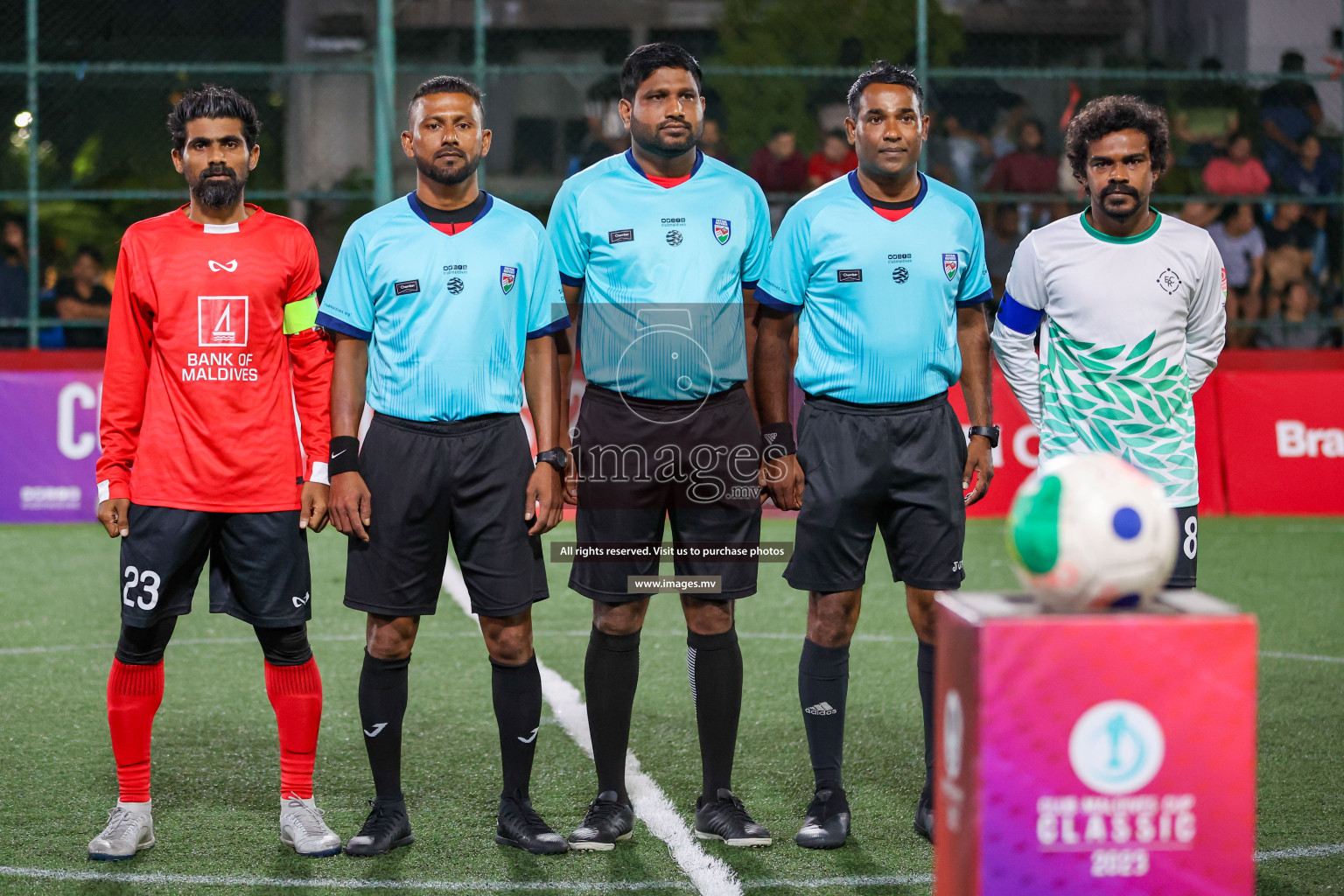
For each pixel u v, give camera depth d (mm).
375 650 8922
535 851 8766
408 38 34938
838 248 9094
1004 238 27359
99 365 26031
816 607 9352
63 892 8016
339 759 10922
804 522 9266
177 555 8625
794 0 31797
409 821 9312
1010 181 27688
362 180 29750
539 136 30125
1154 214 9375
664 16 35031
